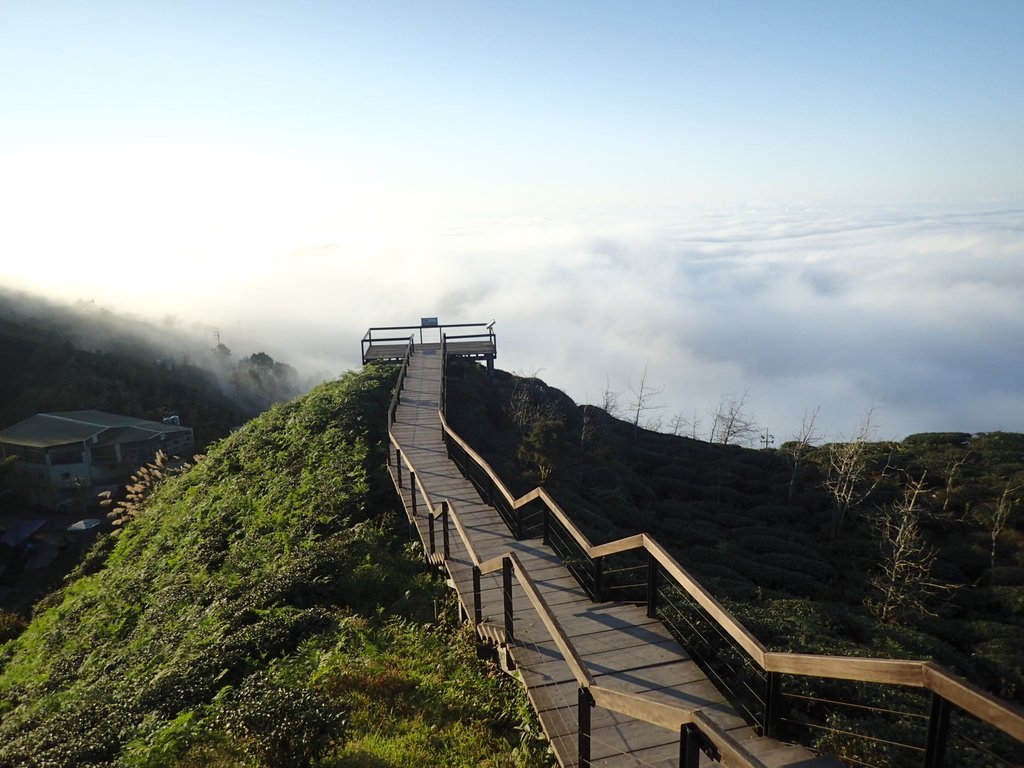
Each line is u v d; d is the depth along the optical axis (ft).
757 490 92.32
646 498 86.02
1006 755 21.03
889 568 59.00
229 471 59.62
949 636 50.85
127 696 25.73
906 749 20.65
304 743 19.60
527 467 81.87
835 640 32.89
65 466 162.09
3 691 36.94
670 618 29.84
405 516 43.50
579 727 17.29
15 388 216.54
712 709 19.21
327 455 55.06
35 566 127.75
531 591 20.92
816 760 15.75
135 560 50.52
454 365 110.83
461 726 21.58
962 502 77.05
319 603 31.94
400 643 27.63
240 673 26.02
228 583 36.40
